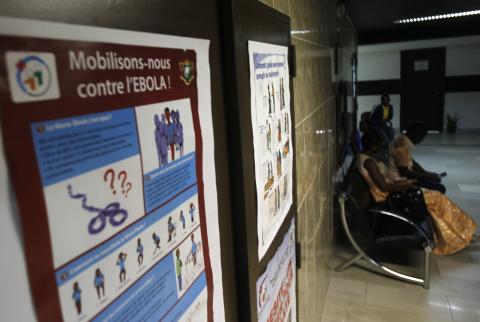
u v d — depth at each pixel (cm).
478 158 629
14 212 29
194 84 58
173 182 52
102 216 38
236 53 72
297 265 139
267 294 97
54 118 32
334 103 296
